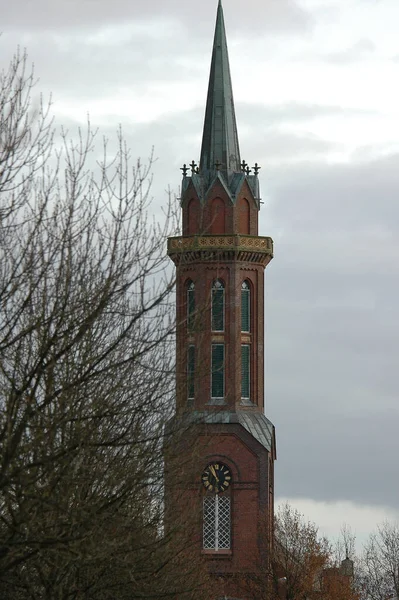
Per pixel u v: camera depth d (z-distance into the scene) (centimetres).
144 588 6172
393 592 19325
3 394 5041
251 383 15600
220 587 15038
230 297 15438
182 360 6228
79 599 5694
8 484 4494
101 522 5150
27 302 4766
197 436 6322
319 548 15650
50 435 4750
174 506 6519
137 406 5578
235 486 15250
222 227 15500
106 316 5356
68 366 5069
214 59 15950
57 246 4906
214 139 15712
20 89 4800
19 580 5391
